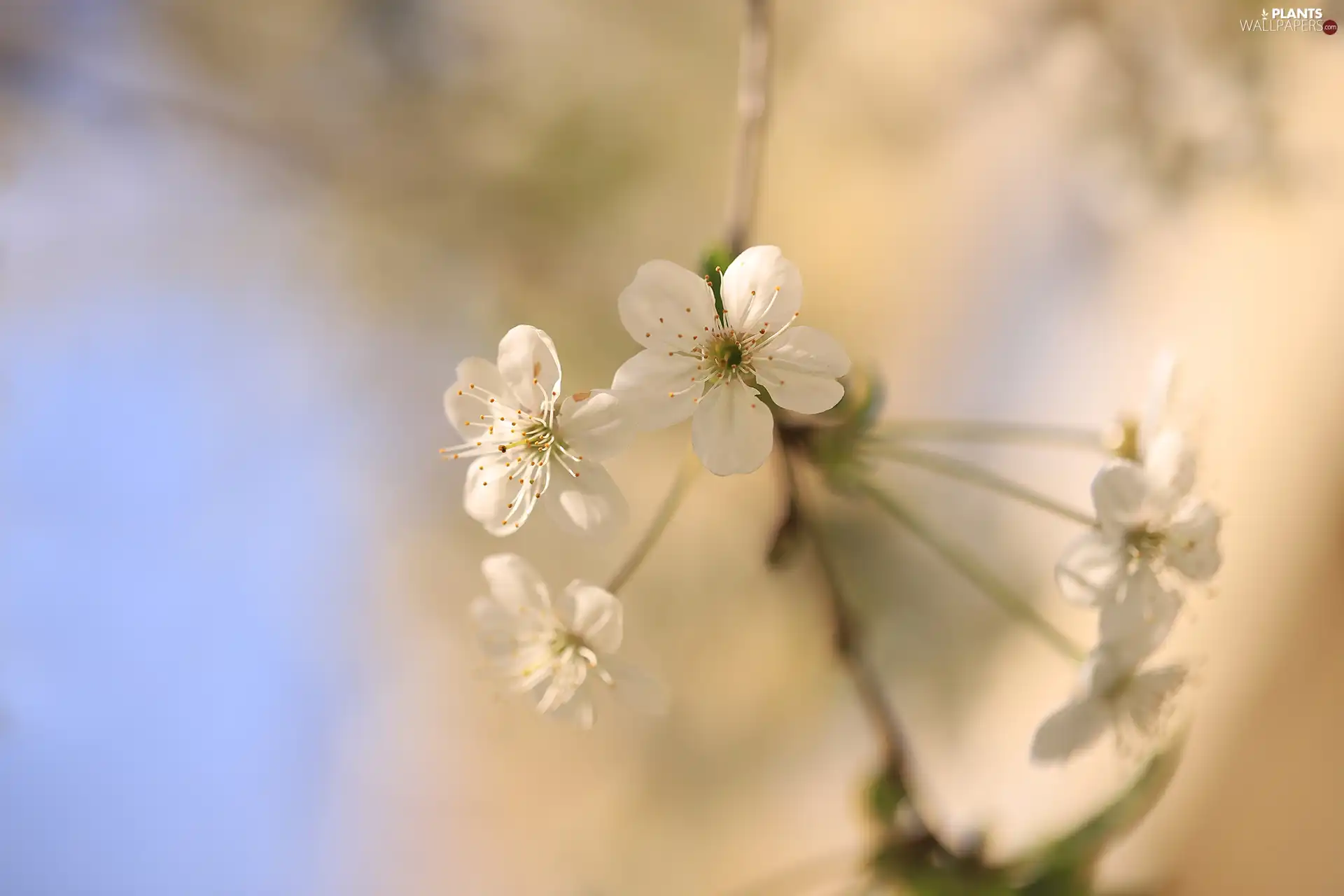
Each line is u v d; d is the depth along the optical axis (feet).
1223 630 1.77
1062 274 2.03
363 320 2.33
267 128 2.26
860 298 2.22
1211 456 1.78
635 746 2.31
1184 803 1.75
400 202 2.29
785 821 2.14
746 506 2.15
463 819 2.42
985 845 1.55
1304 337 1.78
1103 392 1.87
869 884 1.55
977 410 2.03
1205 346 1.81
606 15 2.25
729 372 1.47
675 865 2.24
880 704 1.57
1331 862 1.71
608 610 1.50
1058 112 2.03
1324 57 1.80
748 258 1.46
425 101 2.27
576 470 1.48
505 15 2.25
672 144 2.25
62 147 2.20
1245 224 1.82
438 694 2.44
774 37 2.20
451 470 2.34
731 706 2.20
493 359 2.29
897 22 2.15
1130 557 1.49
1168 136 1.88
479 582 2.36
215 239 2.29
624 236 2.26
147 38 2.20
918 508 2.03
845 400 1.53
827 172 2.24
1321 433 1.76
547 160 2.27
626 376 1.47
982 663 1.96
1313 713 1.73
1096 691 1.50
